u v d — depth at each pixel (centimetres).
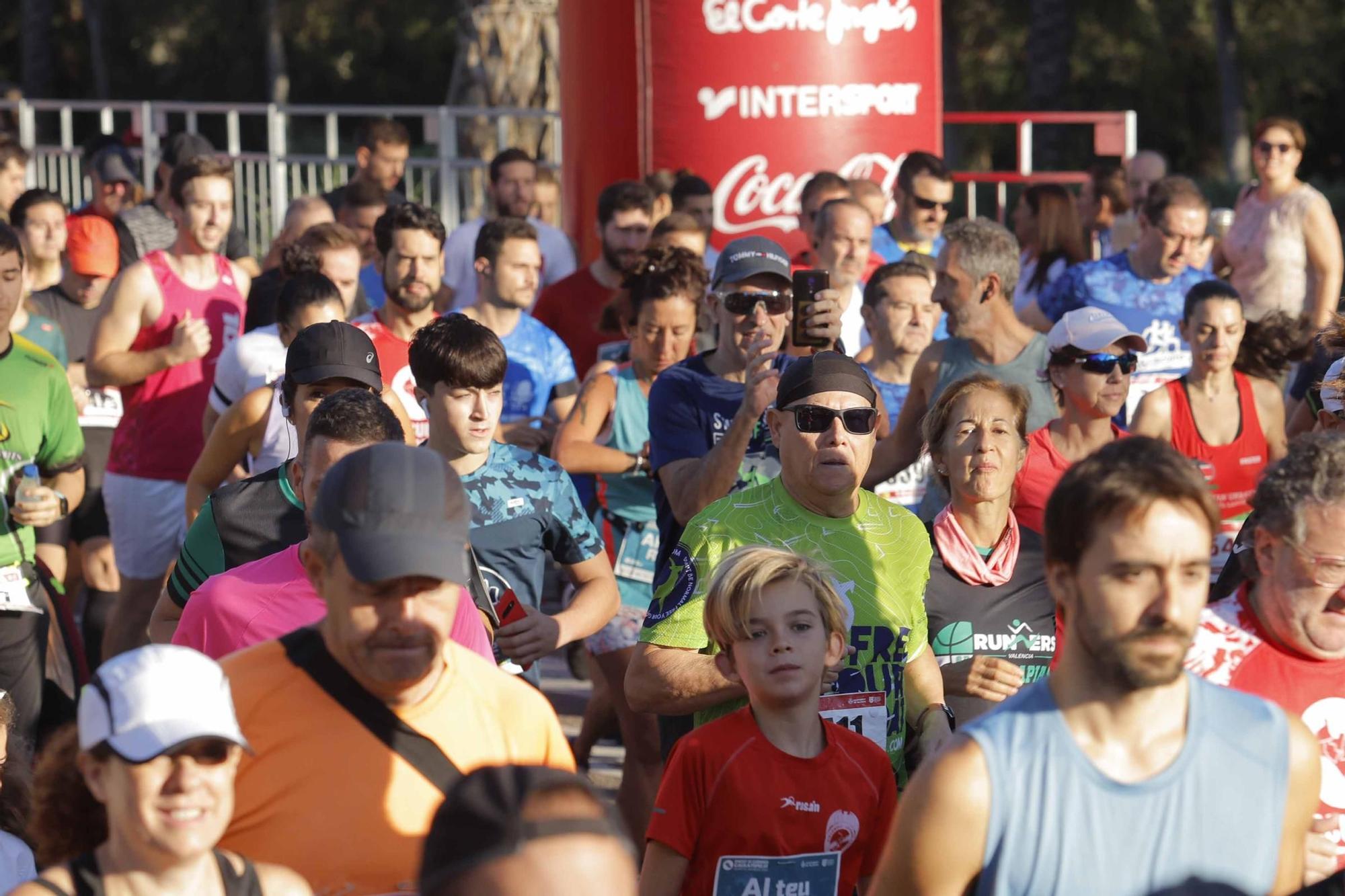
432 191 2023
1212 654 394
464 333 548
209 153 1199
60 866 316
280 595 422
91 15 4150
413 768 342
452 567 324
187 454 861
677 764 424
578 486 759
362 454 333
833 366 488
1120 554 290
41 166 2097
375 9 4353
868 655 478
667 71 1167
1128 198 1438
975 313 710
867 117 1173
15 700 654
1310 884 350
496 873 221
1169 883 300
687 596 477
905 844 307
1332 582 377
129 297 862
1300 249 1157
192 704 310
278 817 336
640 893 422
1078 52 3953
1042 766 301
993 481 510
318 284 719
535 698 367
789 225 1176
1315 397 643
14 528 668
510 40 1889
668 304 725
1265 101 4072
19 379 686
